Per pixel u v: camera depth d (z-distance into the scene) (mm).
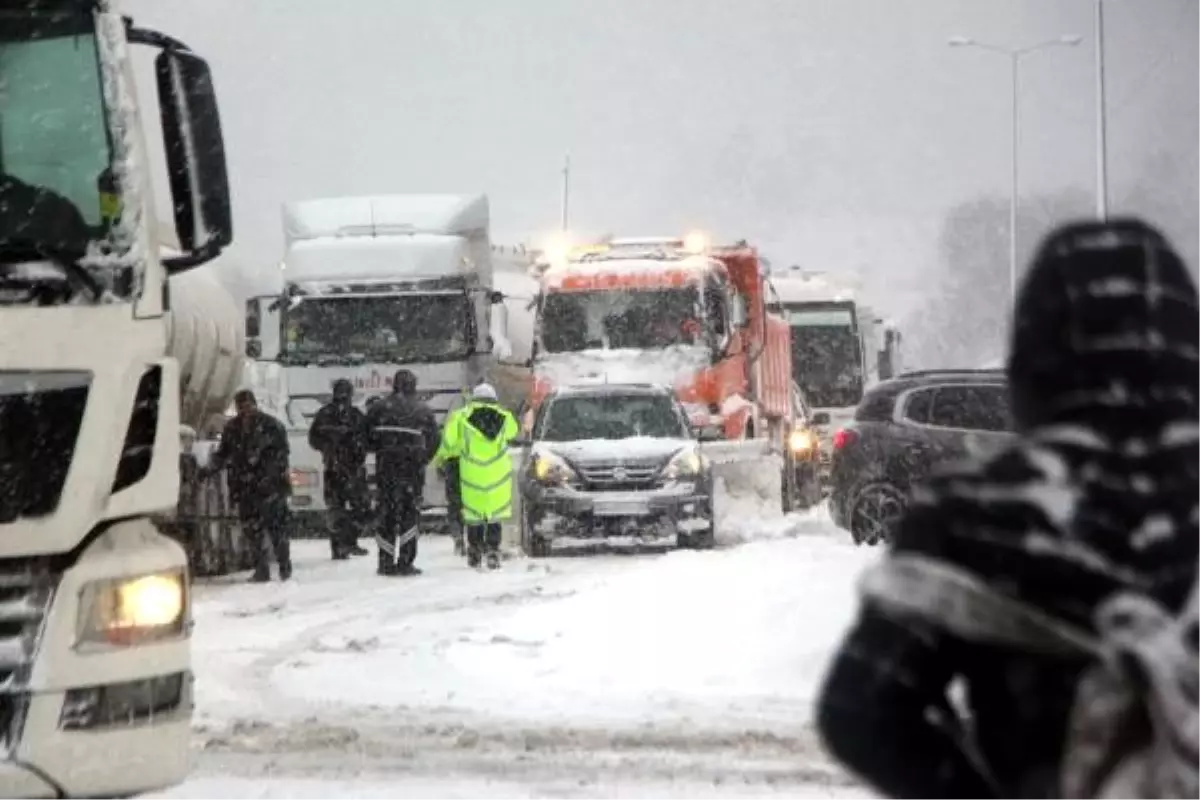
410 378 53844
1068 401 7699
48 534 18031
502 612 42438
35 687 17812
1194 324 7707
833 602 37344
